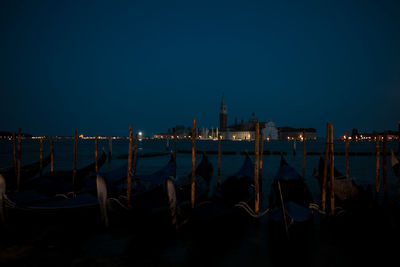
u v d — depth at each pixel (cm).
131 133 1178
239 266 802
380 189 1811
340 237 1015
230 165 3544
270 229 1048
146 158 4622
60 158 4394
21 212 1091
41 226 1099
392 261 830
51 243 945
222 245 952
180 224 991
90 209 1141
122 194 1299
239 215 1115
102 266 776
